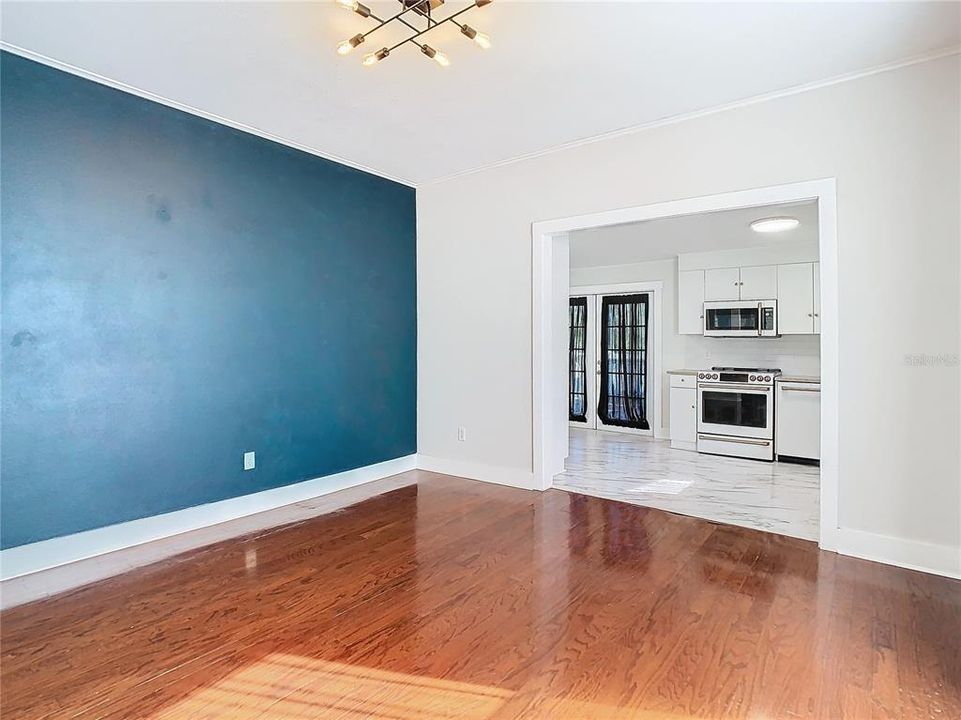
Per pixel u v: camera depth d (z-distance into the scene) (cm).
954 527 276
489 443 469
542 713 176
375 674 197
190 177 343
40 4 229
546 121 359
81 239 296
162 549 316
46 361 284
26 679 193
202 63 282
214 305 357
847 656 207
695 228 521
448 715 176
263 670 200
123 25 247
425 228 507
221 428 362
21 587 266
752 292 623
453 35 256
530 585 270
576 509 393
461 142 398
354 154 423
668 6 233
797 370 630
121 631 226
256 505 384
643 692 187
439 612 243
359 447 461
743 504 408
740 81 302
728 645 215
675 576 279
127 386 316
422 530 349
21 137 274
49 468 287
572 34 254
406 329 506
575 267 772
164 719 174
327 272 432
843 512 307
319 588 266
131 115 315
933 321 279
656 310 717
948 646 214
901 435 288
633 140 375
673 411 641
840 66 286
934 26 248
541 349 434
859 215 296
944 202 275
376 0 229
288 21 245
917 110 280
